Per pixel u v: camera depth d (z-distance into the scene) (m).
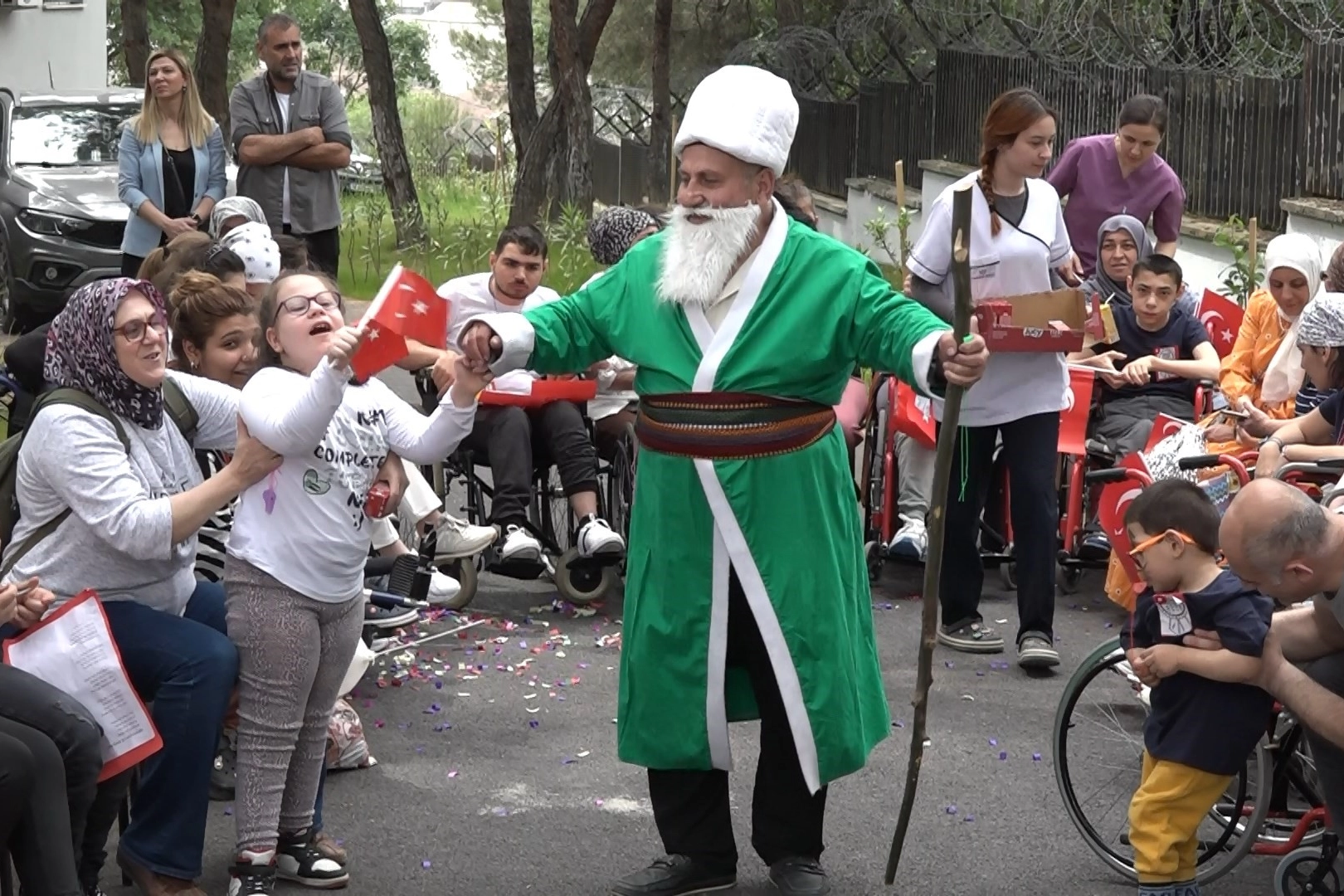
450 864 5.12
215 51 22.81
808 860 4.92
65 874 4.11
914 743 4.59
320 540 4.59
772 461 4.60
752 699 4.86
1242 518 4.28
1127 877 5.10
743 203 4.53
